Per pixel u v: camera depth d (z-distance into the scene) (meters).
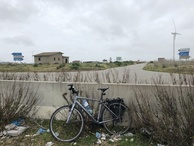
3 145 3.77
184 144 3.53
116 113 4.33
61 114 4.53
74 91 4.26
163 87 4.26
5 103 4.73
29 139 4.01
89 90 4.73
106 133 4.29
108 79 6.66
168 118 3.78
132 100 4.50
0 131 4.25
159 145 3.67
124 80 6.57
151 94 4.37
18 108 4.85
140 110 4.14
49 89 5.00
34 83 5.07
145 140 3.91
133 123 4.36
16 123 4.63
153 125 3.77
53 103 4.98
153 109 4.25
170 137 3.60
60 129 4.29
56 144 3.83
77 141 3.93
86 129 4.29
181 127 3.66
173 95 4.18
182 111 3.93
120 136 4.15
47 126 4.58
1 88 5.05
